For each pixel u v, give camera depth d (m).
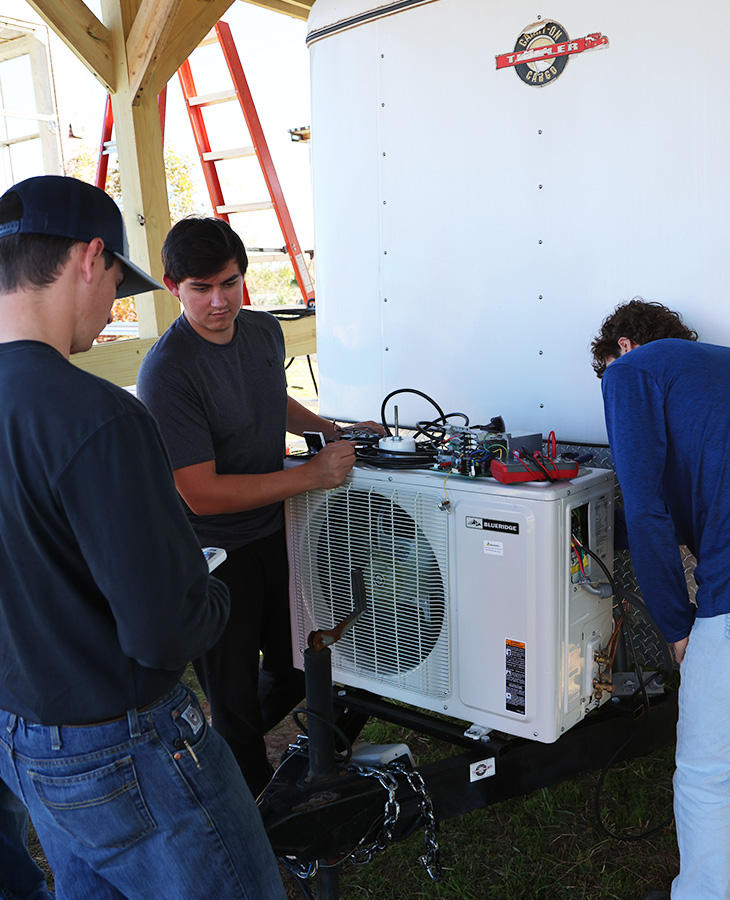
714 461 1.65
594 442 2.29
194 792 1.27
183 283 2.07
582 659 1.98
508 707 1.95
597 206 2.17
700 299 2.06
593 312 2.23
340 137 2.65
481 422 2.50
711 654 1.68
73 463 1.11
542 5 2.16
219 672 2.32
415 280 2.55
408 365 2.63
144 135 3.85
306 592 2.34
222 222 2.12
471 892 2.07
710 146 1.98
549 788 2.46
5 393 1.14
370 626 2.20
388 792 1.89
